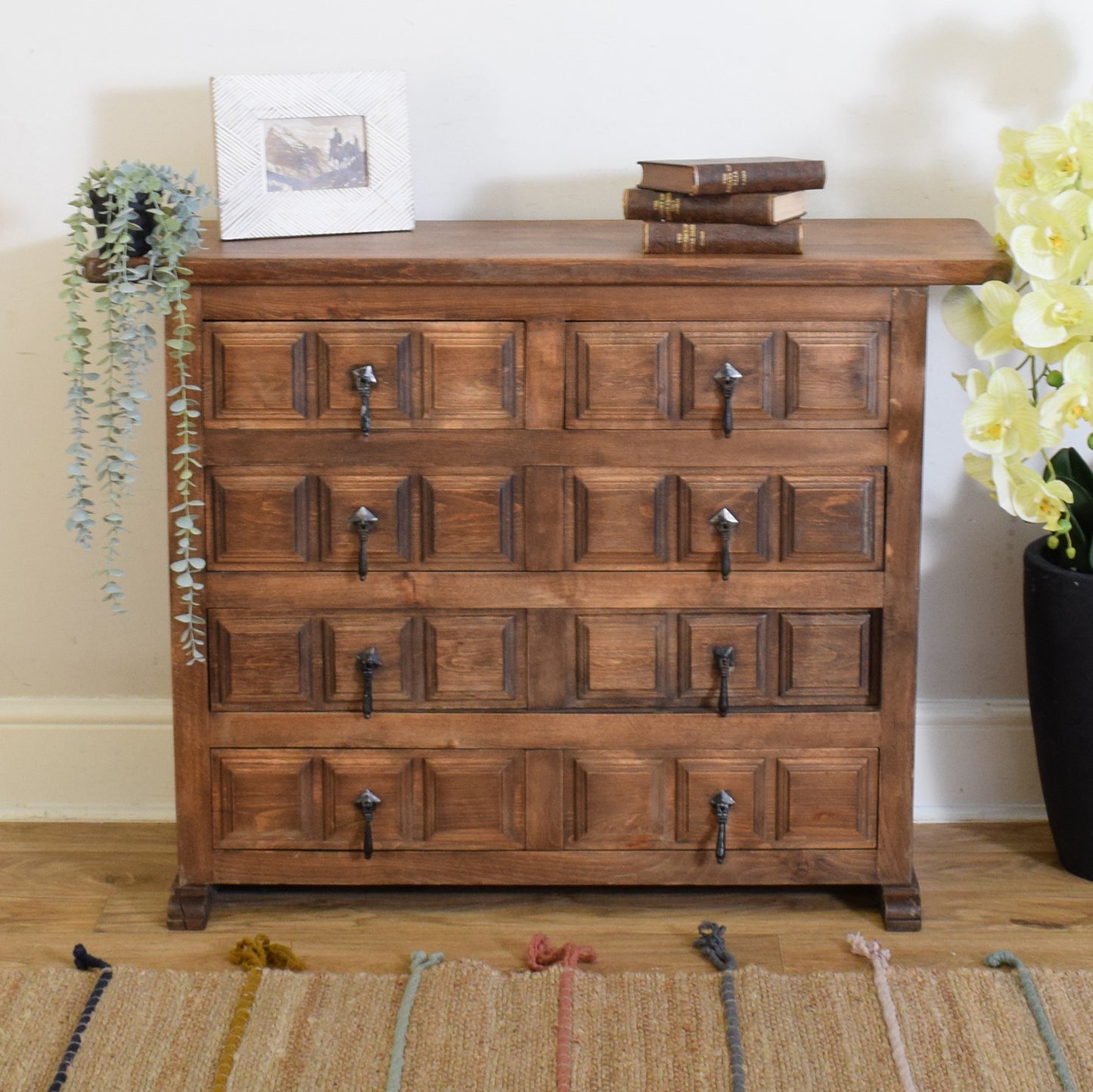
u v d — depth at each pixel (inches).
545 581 81.7
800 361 78.5
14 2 89.9
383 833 85.0
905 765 83.8
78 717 99.1
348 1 90.2
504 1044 75.5
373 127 84.7
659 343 78.5
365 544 80.8
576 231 86.3
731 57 90.9
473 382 79.0
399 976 81.0
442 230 86.9
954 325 82.6
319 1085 72.6
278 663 82.7
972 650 98.9
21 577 97.9
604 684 83.0
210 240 83.0
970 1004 78.2
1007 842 96.3
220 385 79.0
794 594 81.8
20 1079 73.0
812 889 90.1
